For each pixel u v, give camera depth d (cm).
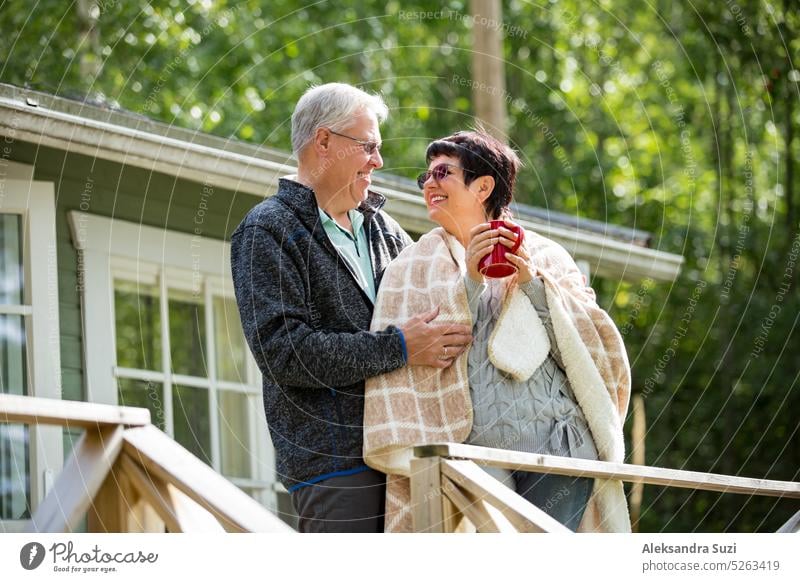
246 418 604
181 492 296
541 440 329
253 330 317
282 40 1515
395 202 607
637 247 757
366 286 344
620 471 315
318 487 319
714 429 1173
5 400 258
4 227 508
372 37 1596
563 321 335
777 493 381
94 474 280
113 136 505
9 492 500
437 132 1591
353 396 324
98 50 1195
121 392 556
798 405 1115
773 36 1147
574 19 1541
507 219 350
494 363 329
